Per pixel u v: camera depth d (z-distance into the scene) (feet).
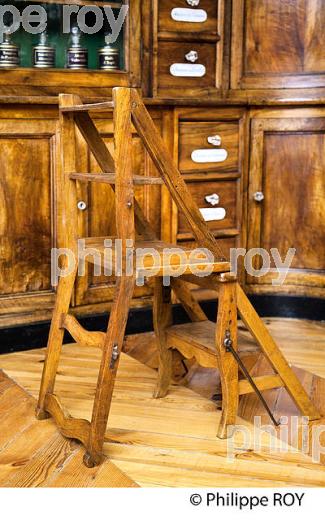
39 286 9.00
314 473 5.82
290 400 7.42
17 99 8.25
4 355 8.84
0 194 8.57
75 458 6.02
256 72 10.01
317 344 9.37
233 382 6.44
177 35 9.53
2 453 6.09
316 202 10.14
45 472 5.76
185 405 7.21
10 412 7.02
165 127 9.43
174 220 9.71
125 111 5.61
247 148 10.11
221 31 9.86
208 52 9.89
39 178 8.77
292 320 10.50
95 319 9.38
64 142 6.53
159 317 7.18
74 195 6.59
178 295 7.34
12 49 8.75
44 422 6.77
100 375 5.86
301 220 10.27
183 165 9.61
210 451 6.18
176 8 9.53
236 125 9.95
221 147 9.86
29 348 9.02
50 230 8.95
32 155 8.68
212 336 6.89
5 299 8.80
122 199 5.70
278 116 10.00
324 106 9.82
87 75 9.09
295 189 10.21
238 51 9.96
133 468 5.85
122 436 6.44
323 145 9.96
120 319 5.82
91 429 5.86
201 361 6.69
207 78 9.94
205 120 9.68
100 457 5.90
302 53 9.83
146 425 6.69
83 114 6.58
